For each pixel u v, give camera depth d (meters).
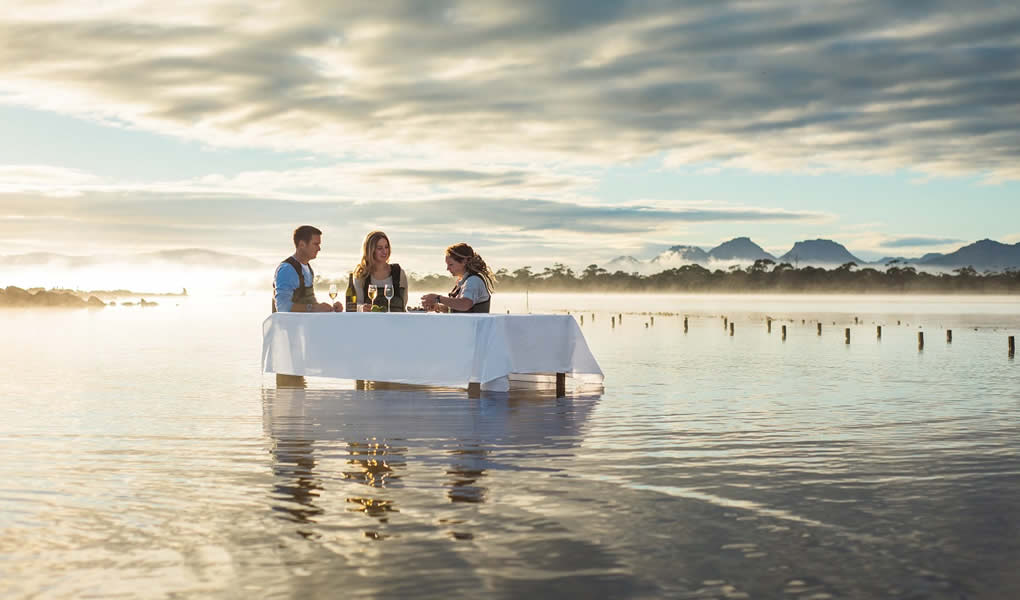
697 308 72.00
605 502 4.27
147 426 6.82
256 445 5.92
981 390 10.15
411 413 7.52
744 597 2.97
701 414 7.64
